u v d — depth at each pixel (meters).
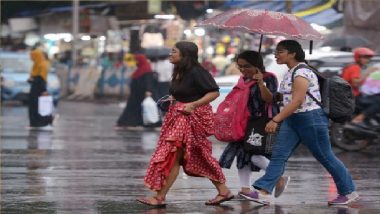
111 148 31.00
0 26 71.31
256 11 17.94
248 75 18.03
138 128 40.50
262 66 17.98
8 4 68.25
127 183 21.75
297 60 17.47
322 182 22.08
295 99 17.03
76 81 69.44
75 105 61.78
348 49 37.41
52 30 71.75
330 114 17.53
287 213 17.20
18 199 19.06
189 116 17.25
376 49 38.84
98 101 67.12
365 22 39.25
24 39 72.25
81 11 69.25
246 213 17.19
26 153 28.98
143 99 40.53
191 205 18.17
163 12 61.31
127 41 69.50
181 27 60.38
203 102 17.25
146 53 42.28
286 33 17.56
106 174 23.53
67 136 36.06
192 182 21.80
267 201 17.91
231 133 17.98
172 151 17.25
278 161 17.62
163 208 17.78
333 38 39.00
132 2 64.00
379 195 19.86
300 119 17.41
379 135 29.98
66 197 19.39
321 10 41.25
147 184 17.41
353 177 23.28
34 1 67.69
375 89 29.95
